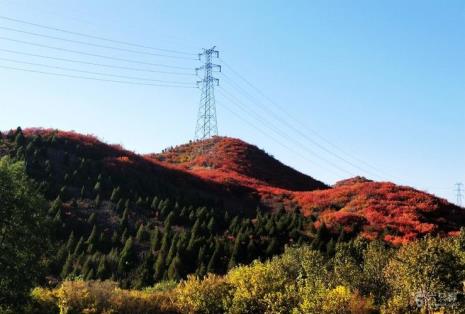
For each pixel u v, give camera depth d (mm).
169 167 83438
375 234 55969
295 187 104750
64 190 58062
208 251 47031
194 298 34344
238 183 84938
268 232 54188
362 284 33906
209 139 126375
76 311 29953
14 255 24156
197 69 101250
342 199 73625
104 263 42219
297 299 31906
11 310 24688
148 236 51594
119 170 69688
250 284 34219
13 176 25469
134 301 32656
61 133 80812
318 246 48906
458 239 34500
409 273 29969
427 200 70062
